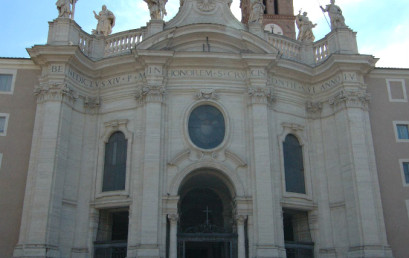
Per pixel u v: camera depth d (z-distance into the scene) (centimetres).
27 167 2302
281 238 2231
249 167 2316
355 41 2641
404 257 2294
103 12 2745
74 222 2270
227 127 2381
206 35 2508
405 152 2497
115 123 2414
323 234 2361
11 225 2202
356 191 2275
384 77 2633
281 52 2661
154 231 2122
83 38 2573
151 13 2612
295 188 2430
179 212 2436
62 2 2539
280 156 2406
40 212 2109
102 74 2530
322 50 2700
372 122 2527
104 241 2261
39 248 2045
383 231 2283
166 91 2412
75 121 2414
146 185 2192
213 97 2420
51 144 2234
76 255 2222
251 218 2227
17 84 2452
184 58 2425
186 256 2716
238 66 2481
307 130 2558
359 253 2177
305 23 2845
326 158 2489
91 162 2397
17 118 2389
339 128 2455
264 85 2433
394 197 2395
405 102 2598
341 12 2697
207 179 2497
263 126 2348
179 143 2345
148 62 2400
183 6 2686
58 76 2355
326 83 2592
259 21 2670
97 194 2327
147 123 2303
